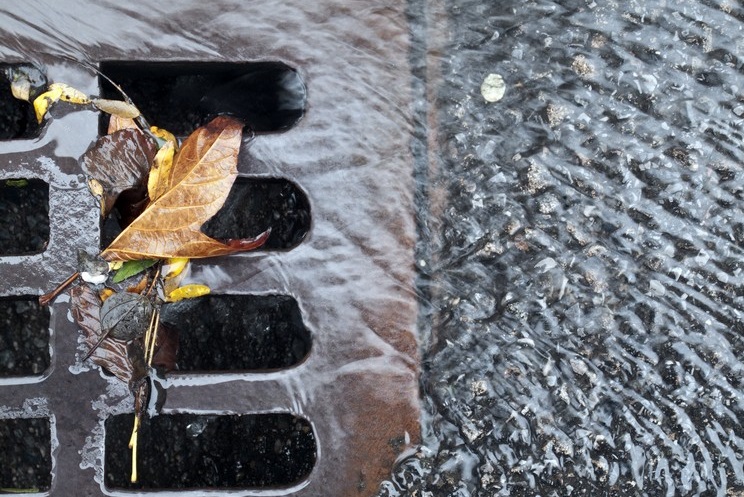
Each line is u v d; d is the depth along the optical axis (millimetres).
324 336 790
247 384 786
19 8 789
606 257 807
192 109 844
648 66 812
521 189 807
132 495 779
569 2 811
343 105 796
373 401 790
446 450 794
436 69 802
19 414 780
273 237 840
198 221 774
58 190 783
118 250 776
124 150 782
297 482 788
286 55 795
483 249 803
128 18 791
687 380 804
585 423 800
